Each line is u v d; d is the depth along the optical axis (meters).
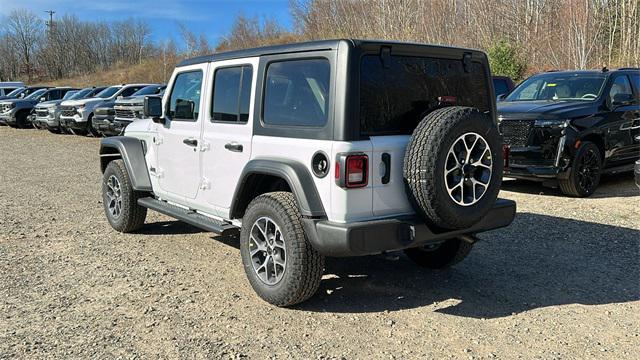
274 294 4.15
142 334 3.79
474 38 28.20
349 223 3.70
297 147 3.95
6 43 77.56
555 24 26.80
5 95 28.16
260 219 4.24
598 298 4.41
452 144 3.70
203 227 4.85
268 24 40.03
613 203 7.75
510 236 6.13
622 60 26.52
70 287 4.67
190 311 4.17
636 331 3.83
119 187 6.33
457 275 4.96
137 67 61.09
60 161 12.95
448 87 4.29
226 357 3.47
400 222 3.80
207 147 4.90
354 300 4.39
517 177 8.30
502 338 3.73
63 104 18.97
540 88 9.48
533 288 4.64
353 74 3.71
